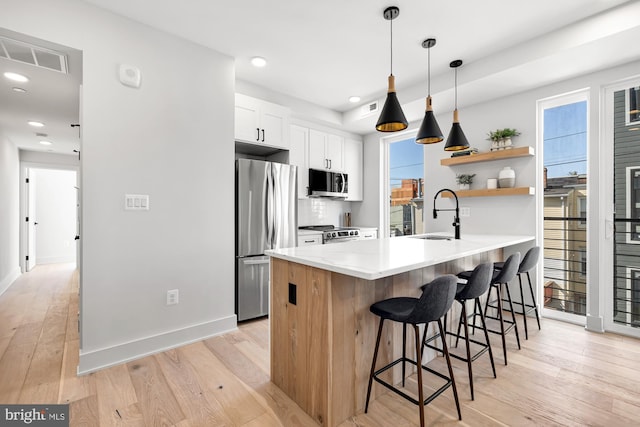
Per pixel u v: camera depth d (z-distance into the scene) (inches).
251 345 98.6
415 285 82.0
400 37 99.9
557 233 121.3
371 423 62.6
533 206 123.6
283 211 132.0
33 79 99.0
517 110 127.1
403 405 68.5
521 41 102.2
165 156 94.8
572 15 88.3
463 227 144.3
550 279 123.4
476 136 139.6
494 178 133.6
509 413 64.9
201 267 102.7
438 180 153.4
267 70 122.9
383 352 72.7
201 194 102.7
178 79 97.9
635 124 102.0
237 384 76.5
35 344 97.7
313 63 117.3
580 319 115.4
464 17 89.6
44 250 248.8
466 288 71.9
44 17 75.3
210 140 105.0
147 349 90.7
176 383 76.5
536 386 74.7
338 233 162.6
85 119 80.8
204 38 99.8
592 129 108.3
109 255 84.6
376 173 188.5
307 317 66.6
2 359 87.9
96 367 81.8
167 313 95.3
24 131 161.8
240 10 86.0
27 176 211.0
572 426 60.7
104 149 83.7
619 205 105.1
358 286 66.9
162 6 83.7
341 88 140.9
